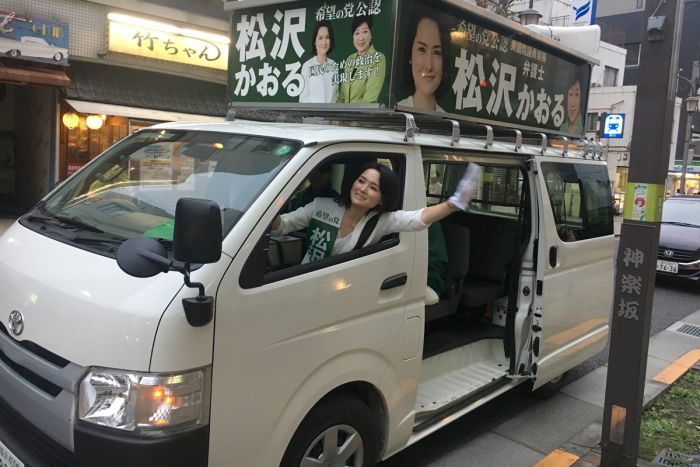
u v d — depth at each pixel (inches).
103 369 77.9
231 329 83.1
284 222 106.8
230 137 110.7
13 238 107.7
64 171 415.2
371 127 137.3
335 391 105.7
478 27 138.9
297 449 96.3
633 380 128.4
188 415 78.8
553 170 159.9
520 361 155.8
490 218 174.4
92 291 83.2
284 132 107.2
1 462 91.7
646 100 123.0
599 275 181.5
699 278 363.6
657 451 145.3
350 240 105.0
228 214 90.7
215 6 460.1
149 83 441.1
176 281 80.3
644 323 126.8
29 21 364.5
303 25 133.0
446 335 156.4
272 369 89.2
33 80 363.9
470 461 142.7
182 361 77.5
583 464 138.4
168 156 112.7
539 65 163.0
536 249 153.3
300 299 92.7
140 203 106.5
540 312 153.1
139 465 76.1
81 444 78.2
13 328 91.4
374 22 119.2
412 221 106.6
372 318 106.9
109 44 407.8
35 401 85.0
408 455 144.3
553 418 170.2
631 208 126.6
